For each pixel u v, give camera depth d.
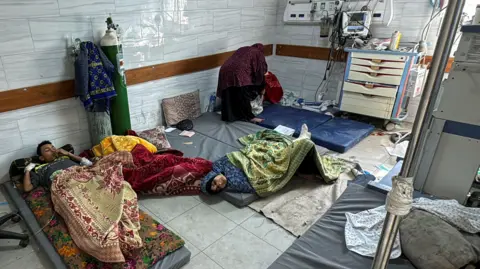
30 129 2.38
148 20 2.89
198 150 2.81
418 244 1.46
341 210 1.87
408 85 3.23
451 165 1.88
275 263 1.50
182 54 3.31
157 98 3.22
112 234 1.53
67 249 1.61
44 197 2.05
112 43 2.50
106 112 2.65
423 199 1.78
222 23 3.62
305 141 2.37
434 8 3.17
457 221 1.60
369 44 3.45
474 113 1.71
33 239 1.78
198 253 1.72
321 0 3.88
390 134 3.37
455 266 1.35
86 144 2.76
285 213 2.04
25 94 2.29
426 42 3.32
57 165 2.17
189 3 3.19
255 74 3.46
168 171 2.22
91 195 1.83
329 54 4.00
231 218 2.01
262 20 4.16
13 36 2.14
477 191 1.95
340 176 2.47
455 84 1.71
